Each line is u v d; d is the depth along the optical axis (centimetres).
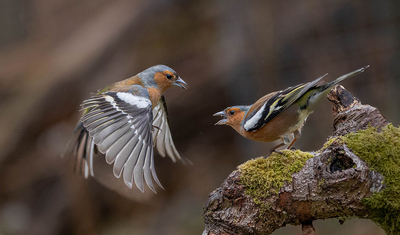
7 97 1585
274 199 456
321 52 1652
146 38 1686
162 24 1700
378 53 1600
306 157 463
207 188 1596
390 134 441
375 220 436
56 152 1509
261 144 1639
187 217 1500
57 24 1678
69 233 1505
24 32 1720
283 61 1675
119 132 519
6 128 1512
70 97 1559
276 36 1683
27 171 1520
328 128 1485
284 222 466
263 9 1684
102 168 1495
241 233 470
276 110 546
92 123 523
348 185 424
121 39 1645
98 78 1596
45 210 1503
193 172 1642
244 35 1694
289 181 452
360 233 1183
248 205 463
